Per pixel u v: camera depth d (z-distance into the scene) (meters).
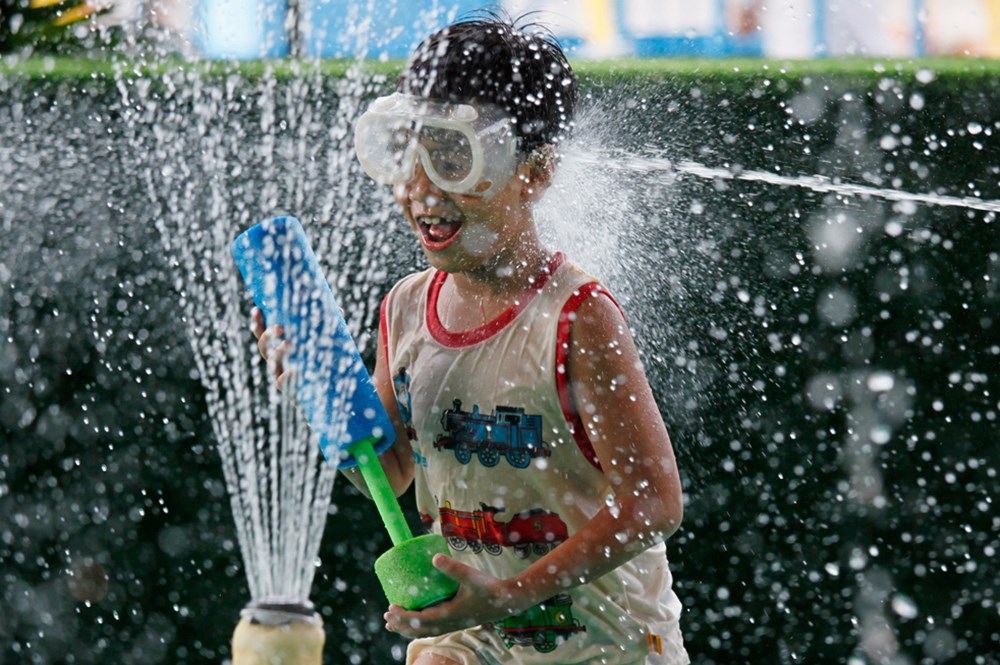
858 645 10.81
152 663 10.54
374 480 6.37
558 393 6.23
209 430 13.62
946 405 13.95
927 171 15.67
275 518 9.40
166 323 14.91
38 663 10.52
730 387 13.77
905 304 14.89
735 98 15.73
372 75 16.14
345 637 10.88
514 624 6.48
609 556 6.08
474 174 6.17
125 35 16.84
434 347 6.57
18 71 16.20
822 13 20.09
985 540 12.14
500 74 6.36
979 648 10.77
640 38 19.75
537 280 6.42
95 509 12.52
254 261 6.53
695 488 12.80
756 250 15.02
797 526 12.34
